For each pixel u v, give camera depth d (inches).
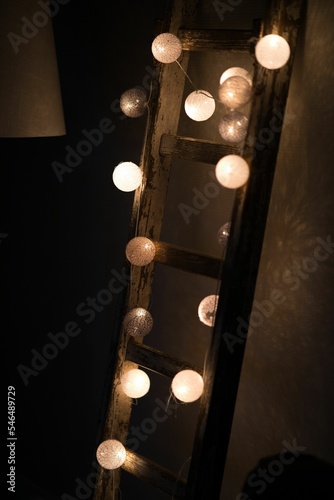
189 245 69.6
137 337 64.8
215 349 56.5
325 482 59.9
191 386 56.2
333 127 56.3
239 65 62.7
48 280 85.4
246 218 55.0
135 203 63.3
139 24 70.8
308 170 58.4
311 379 60.0
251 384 65.3
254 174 54.7
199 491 57.8
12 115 64.1
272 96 54.4
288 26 54.2
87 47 76.6
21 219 87.4
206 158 59.2
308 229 59.0
